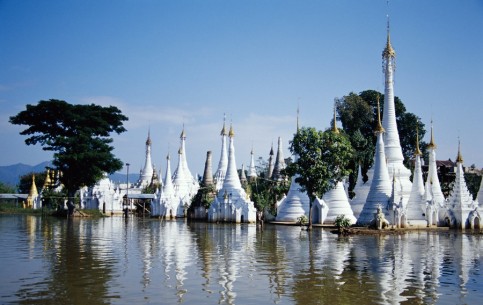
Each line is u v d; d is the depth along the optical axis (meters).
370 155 101.00
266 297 19.81
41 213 105.12
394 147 79.62
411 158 116.50
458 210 67.00
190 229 61.25
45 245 37.69
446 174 111.81
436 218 67.50
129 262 28.69
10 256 30.91
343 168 61.31
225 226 69.81
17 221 74.69
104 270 25.70
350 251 35.41
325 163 59.69
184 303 18.66
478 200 77.44
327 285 22.27
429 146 80.56
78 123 88.12
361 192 77.75
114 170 88.19
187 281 22.89
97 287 21.31
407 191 76.12
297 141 60.28
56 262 28.36
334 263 28.95
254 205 88.25
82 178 86.25
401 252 35.25
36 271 25.17
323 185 59.38
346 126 114.25
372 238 48.19
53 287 21.20
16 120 88.00
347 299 19.64
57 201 111.19
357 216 76.06
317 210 74.25
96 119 88.56
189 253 33.44
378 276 24.72
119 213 115.88
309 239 45.88
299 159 60.47
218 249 36.16
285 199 82.00
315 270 26.33
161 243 40.44
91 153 83.06
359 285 22.38
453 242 44.31
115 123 94.44
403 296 20.30
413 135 116.88
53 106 86.12
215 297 19.69
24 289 20.78
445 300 19.67
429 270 26.83
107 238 44.56
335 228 64.62
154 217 101.38
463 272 26.22
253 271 25.81
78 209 93.56
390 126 80.69
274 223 78.94
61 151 85.88
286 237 48.19
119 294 20.02
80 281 22.59
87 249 35.22
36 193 133.00
